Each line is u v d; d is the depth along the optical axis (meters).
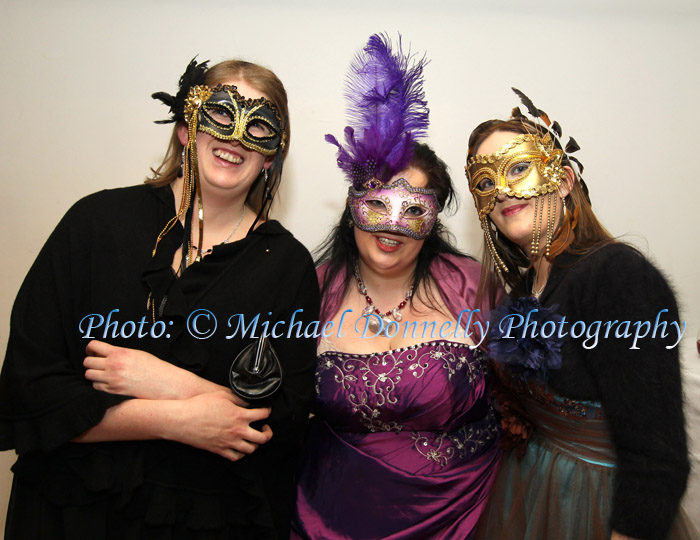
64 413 1.07
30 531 1.15
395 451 1.39
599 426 1.19
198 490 1.17
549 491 1.24
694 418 1.48
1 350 1.90
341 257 1.54
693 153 1.81
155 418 1.08
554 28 1.78
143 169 1.85
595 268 1.14
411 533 1.32
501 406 1.40
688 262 1.84
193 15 1.79
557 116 1.81
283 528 1.34
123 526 1.15
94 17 1.80
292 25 1.79
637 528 1.01
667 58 1.78
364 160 1.35
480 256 1.85
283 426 1.22
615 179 1.82
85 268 1.17
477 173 1.32
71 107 1.83
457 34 1.79
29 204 1.87
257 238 1.29
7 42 1.81
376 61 1.42
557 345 1.15
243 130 1.20
